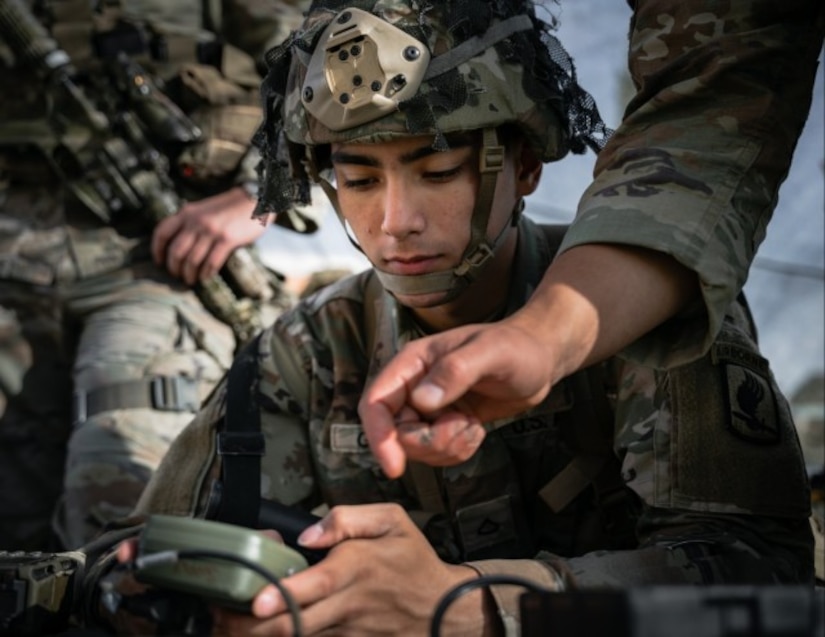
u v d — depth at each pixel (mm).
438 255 2258
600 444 2396
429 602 1806
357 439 2508
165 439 3510
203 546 1593
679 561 2023
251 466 2422
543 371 1523
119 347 3639
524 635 1347
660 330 1766
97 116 3822
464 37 2215
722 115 1870
